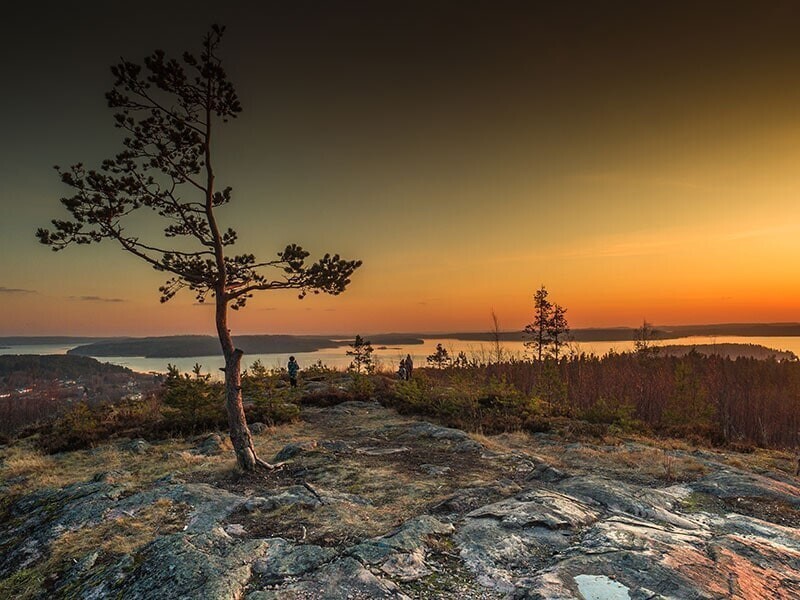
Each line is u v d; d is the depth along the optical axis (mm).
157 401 23297
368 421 17516
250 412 17219
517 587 4812
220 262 10508
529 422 15922
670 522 6770
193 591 4836
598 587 4609
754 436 32188
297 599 4617
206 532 6469
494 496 7980
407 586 4922
